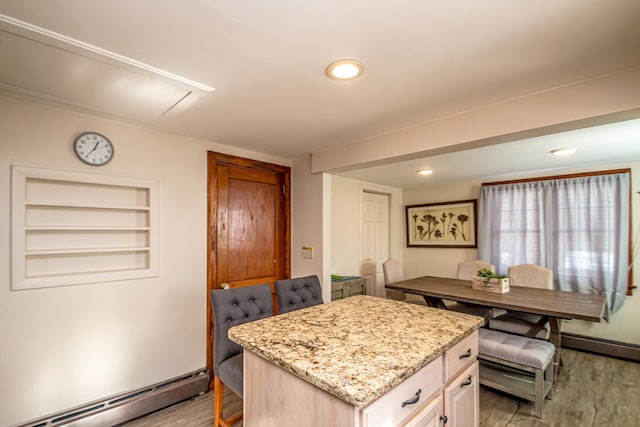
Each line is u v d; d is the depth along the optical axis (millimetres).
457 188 4820
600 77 1499
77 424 1864
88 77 1519
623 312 3369
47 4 1010
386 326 1441
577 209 3625
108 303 2074
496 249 4262
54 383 1858
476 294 3014
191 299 2492
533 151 2922
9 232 1734
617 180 3398
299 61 1388
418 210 5289
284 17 1086
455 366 1314
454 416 1281
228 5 1023
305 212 3184
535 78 1534
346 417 875
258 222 3033
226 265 2752
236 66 1430
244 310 1875
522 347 2354
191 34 1188
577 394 2508
